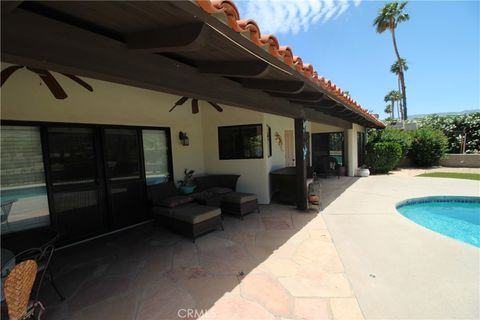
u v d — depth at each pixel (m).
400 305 2.42
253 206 5.59
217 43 2.01
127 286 2.95
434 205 6.88
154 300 2.66
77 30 1.66
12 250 2.59
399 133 12.85
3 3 1.15
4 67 3.45
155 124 5.66
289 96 4.15
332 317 2.29
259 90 3.70
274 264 3.32
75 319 2.42
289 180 6.42
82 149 4.51
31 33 1.44
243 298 2.62
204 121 6.85
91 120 4.57
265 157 6.34
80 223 4.48
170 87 2.35
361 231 4.39
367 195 7.15
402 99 23.25
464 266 3.11
